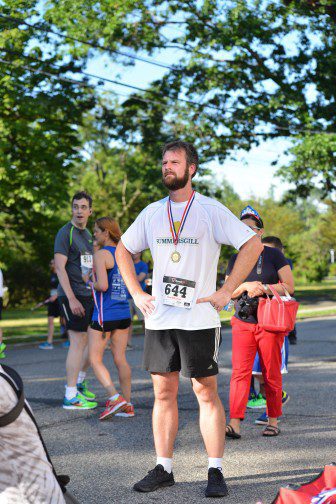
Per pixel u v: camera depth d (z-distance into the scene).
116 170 53.31
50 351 15.72
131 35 29.83
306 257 78.50
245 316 6.43
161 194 34.69
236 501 4.73
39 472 2.74
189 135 32.16
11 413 2.66
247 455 5.88
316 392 9.02
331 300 38.62
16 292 47.44
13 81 26.02
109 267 7.50
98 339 7.50
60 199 26.73
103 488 5.07
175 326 4.78
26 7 26.72
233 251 42.94
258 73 31.05
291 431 6.77
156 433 5.10
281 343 6.56
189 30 30.19
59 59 27.78
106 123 32.25
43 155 26.94
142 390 9.50
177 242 4.80
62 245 8.15
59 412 7.97
